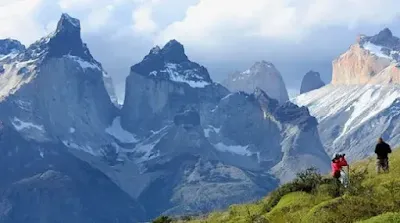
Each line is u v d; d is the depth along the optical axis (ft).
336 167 165.17
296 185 166.71
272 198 168.96
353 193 144.97
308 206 149.07
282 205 155.43
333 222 128.77
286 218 143.64
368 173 179.73
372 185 150.92
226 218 181.78
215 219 188.85
